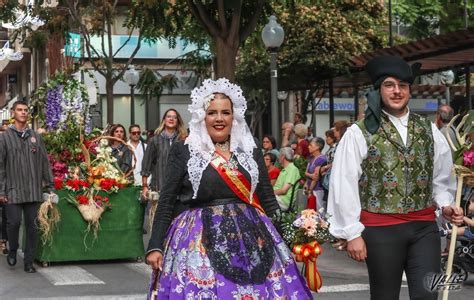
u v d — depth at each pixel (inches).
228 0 568.4
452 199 216.5
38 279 399.2
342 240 210.2
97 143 467.2
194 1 586.9
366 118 209.5
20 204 418.6
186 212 208.2
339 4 1000.9
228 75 580.1
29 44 884.6
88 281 392.5
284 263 206.2
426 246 207.3
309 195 497.4
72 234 442.3
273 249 204.5
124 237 451.5
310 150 509.7
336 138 511.5
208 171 205.3
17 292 363.6
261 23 637.9
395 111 210.5
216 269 197.9
